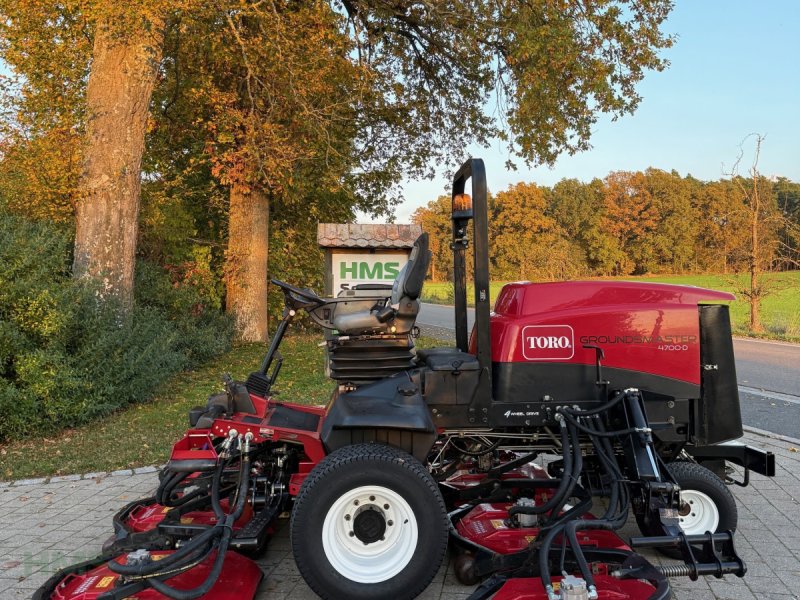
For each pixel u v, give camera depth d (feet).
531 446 13.73
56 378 24.45
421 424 11.48
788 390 33.81
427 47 54.44
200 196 53.57
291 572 13.06
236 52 39.06
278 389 32.35
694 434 13.42
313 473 11.09
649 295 13.57
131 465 20.76
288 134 42.39
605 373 13.17
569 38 41.09
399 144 60.18
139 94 32.60
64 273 31.60
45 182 32.45
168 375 32.78
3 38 34.35
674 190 204.13
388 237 32.86
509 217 171.63
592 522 10.69
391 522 11.25
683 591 11.92
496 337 13.38
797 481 18.49
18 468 20.52
